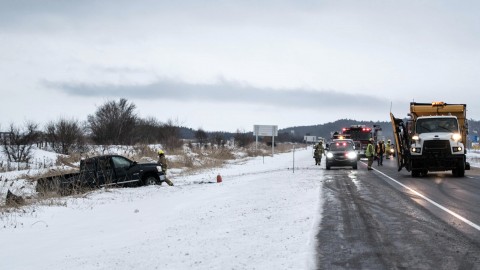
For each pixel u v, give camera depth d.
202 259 7.41
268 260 7.18
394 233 9.18
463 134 24.50
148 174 20.36
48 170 24.86
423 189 17.33
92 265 7.52
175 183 22.41
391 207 12.69
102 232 10.45
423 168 22.75
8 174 24.05
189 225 10.50
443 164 22.53
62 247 9.07
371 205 13.07
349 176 24.00
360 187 18.16
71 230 10.79
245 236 8.96
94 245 9.13
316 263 6.99
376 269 6.70
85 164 19.55
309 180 21.42
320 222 10.36
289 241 8.41
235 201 14.13
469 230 9.43
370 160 29.81
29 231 10.72
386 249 7.87
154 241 9.05
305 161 44.78
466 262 7.04
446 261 7.10
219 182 21.72
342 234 9.09
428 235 8.98
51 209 13.83
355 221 10.52
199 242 8.63
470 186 18.39
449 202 13.65
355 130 47.25
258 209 12.31
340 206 12.87
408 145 24.14
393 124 25.12
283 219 10.69
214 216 11.52
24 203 15.23
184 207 13.60
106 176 19.16
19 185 20.16
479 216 11.13
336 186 18.56
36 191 17.89
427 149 22.50
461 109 24.53
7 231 10.72
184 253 7.86
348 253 7.59
